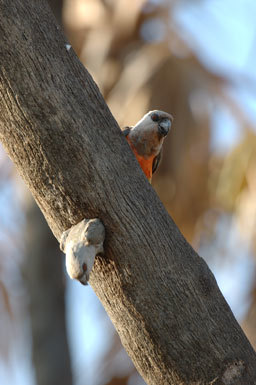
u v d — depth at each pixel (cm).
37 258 1460
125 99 1401
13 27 606
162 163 1431
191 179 1433
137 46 1470
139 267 623
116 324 652
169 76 1412
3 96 611
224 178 1427
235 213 1444
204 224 1468
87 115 623
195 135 1417
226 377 623
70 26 1477
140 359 646
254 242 1429
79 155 616
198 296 629
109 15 1472
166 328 626
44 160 619
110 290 638
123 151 636
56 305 1462
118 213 621
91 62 1462
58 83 616
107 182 621
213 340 627
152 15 1474
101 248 618
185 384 631
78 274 591
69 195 623
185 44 1445
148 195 636
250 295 1543
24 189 1506
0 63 605
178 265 629
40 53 612
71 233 618
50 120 611
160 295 625
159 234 629
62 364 1447
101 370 1658
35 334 1452
